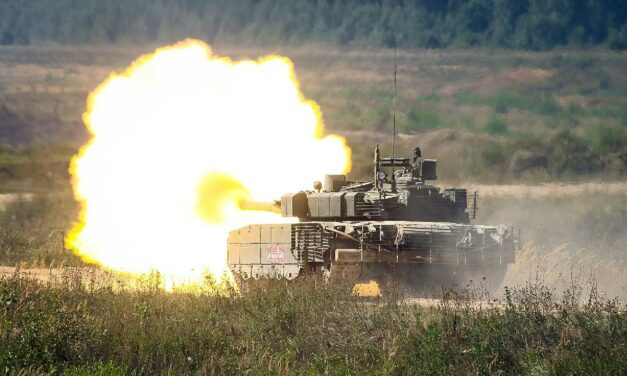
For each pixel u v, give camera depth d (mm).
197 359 75062
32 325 74750
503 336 76125
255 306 85625
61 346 74375
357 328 78625
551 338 76438
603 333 76062
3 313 78062
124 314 82812
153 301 86688
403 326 77938
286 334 80375
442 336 75562
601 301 86250
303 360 76438
